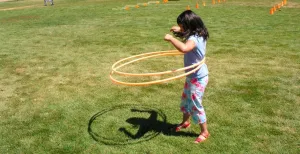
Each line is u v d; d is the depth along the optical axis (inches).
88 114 205.0
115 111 207.5
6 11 962.7
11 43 458.3
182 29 150.3
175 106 211.6
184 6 826.8
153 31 495.5
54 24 629.6
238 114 195.2
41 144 170.6
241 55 334.0
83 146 166.2
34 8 1010.1
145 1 1031.0
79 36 488.1
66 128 187.2
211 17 615.5
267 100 214.4
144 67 306.8
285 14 611.5
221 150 156.9
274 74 268.1
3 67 328.8
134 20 623.8
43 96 240.8
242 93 228.5
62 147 166.2
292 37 408.8
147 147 162.4
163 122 189.2
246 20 561.6
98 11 813.2
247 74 271.3
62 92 247.6
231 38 419.8
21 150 165.3
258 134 170.7
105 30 529.0
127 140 170.2
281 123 181.8
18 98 238.5
